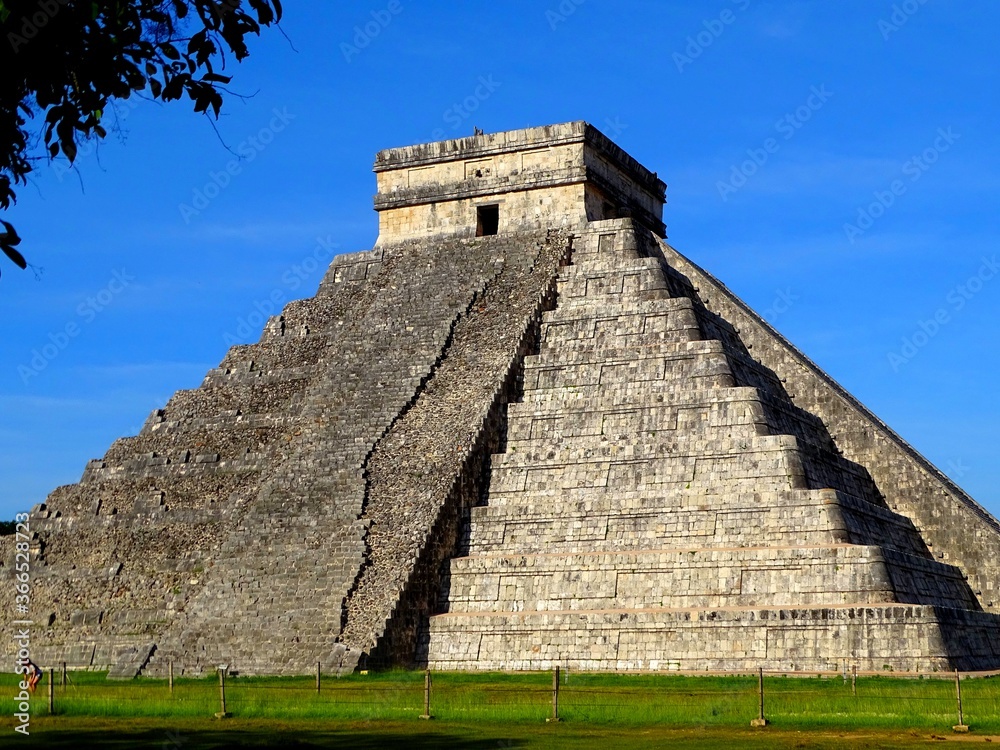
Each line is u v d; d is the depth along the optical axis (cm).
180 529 7050
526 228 7800
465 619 6028
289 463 6894
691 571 5922
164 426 7838
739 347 7494
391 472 6638
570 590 6069
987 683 4894
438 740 3606
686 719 3988
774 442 6166
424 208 8125
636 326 7006
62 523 7500
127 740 3688
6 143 2327
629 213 8162
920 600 5928
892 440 7100
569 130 7762
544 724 3972
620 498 6347
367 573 6122
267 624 6041
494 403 6819
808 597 5703
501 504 6575
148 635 6506
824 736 3647
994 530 6725
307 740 3638
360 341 7575
